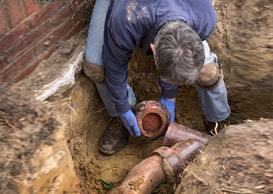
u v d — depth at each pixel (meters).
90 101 2.79
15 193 1.81
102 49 2.44
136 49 2.96
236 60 2.85
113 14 2.15
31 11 2.29
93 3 2.72
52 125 2.04
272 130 2.08
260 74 2.83
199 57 1.89
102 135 3.01
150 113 2.71
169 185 2.69
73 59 2.56
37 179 1.89
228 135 2.08
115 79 2.39
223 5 2.93
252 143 2.02
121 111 2.59
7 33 2.23
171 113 2.79
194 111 3.17
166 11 2.01
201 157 2.09
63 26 2.52
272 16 2.86
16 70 2.36
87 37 2.65
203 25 2.12
